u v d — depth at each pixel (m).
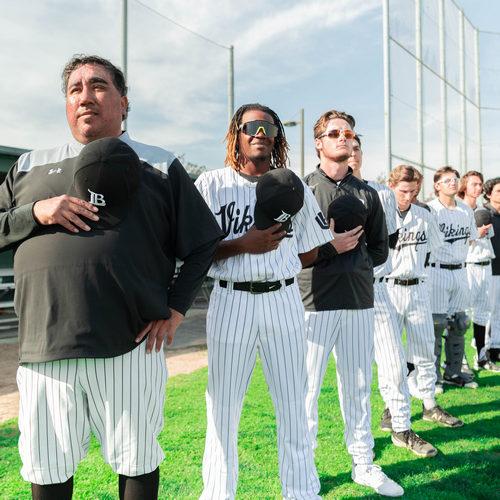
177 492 2.34
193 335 7.24
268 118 2.08
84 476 2.50
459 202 4.35
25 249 1.49
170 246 1.66
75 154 1.62
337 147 2.41
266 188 1.87
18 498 2.28
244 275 1.94
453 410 3.66
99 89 1.60
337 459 2.73
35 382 1.47
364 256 2.42
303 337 2.05
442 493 2.35
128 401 1.51
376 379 4.48
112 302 1.45
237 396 2.00
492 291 5.42
